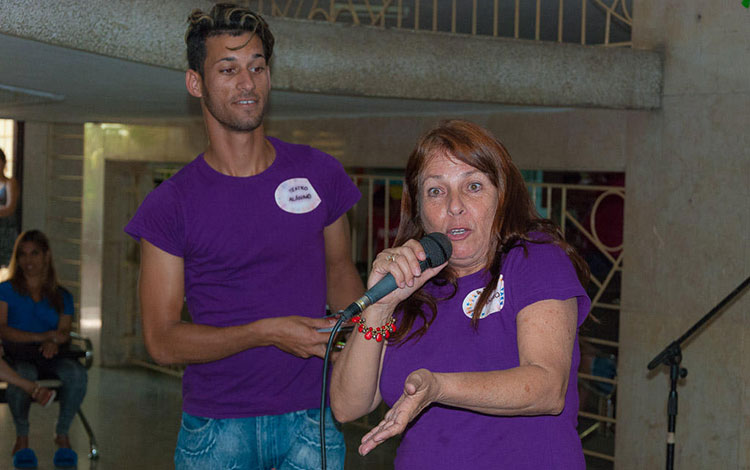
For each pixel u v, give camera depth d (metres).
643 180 5.04
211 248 2.35
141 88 4.67
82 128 9.23
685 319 4.85
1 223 9.45
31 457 5.70
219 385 2.40
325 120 6.73
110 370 8.90
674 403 3.83
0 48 3.34
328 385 2.48
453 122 1.72
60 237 9.53
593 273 5.52
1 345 5.41
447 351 1.71
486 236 1.69
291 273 2.41
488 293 1.67
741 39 4.55
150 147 8.16
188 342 2.33
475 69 4.50
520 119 5.62
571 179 5.62
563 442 1.66
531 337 1.57
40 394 5.47
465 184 1.68
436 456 1.70
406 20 7.45
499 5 6.82
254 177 2.37
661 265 4.97
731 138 4.61
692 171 4.79
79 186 9.34
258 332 2.29
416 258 1.59
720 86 4.65
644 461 5.09
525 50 4.62
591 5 6.58
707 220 4.73
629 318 5.15
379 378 1.81
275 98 5.10
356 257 6.84
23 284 5.85
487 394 1.45
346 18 7.24
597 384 5.54
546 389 1.49
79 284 9.41
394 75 4.32
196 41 2.34
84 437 6.52
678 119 4.85
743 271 4.57
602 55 4.79
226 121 2.30
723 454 4.68
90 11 3.23
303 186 2.43
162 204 2.34
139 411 7.35
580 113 5.31
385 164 6.27
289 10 6.61
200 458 2.44
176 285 2.38
